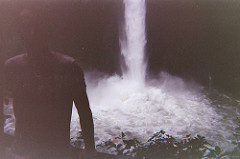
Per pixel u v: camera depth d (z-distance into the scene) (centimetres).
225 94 747
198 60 1039
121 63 962
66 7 990
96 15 1050
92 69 1029
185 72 991
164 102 628
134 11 905
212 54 1027
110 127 488
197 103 657
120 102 618
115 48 1044
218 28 1020
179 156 357
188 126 499
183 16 1058
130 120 527
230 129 490
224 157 362
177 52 1076
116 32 1030
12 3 720
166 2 1045
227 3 981
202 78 927
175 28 1069
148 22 1052
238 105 648
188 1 1032
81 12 1036
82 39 1062
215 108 622
